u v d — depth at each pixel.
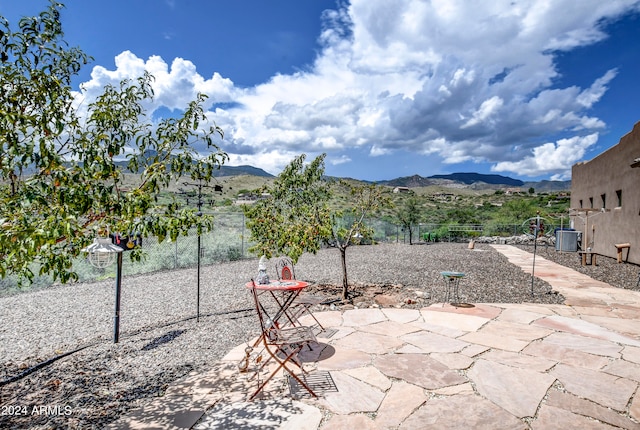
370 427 2.77
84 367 3.98
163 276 9.87
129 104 3.32
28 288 8.38
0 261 2.43
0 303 7.07
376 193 7.29
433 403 3.12
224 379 3.63
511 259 13.09
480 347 4.42
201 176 3.07
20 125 2.27
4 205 2.41
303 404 3.12
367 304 6.47
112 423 2.86
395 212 23.42
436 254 14.64
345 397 3.23
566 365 3.90
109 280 9.38
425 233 22.39
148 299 7.30
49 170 2.25
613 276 9.53
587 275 9.70
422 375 3.66
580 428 2.76
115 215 2.76
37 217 2.25
